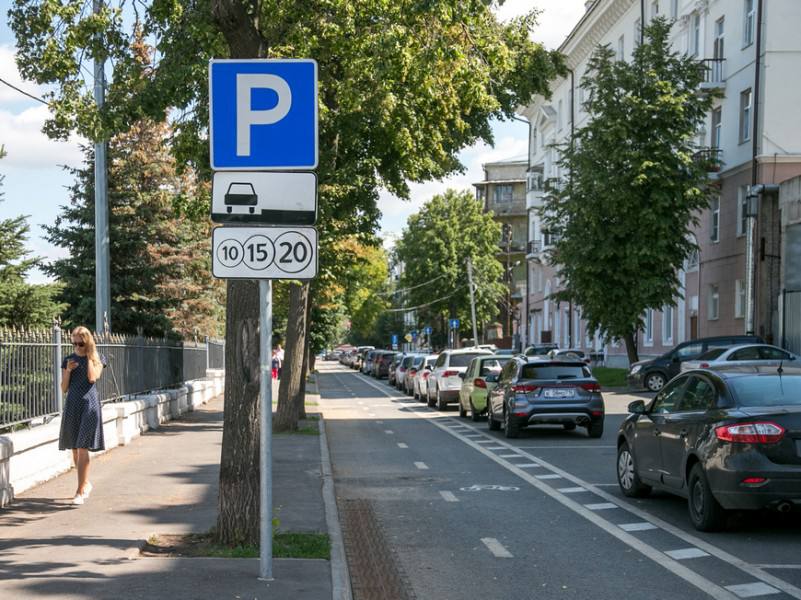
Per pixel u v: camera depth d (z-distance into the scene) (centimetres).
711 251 3962
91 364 1048
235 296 798
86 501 1051
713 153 3612
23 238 1600
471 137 2191
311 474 1347
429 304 7762
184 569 713
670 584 738
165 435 1916
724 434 900
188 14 1208
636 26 4897
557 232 3766
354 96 1501
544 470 1459
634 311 3584
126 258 2827
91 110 1187
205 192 1798
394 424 2453
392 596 709
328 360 16250
